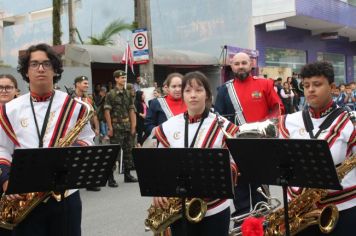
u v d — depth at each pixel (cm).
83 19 2359
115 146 328
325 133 337
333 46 2620
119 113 884
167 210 371
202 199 359
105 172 337
